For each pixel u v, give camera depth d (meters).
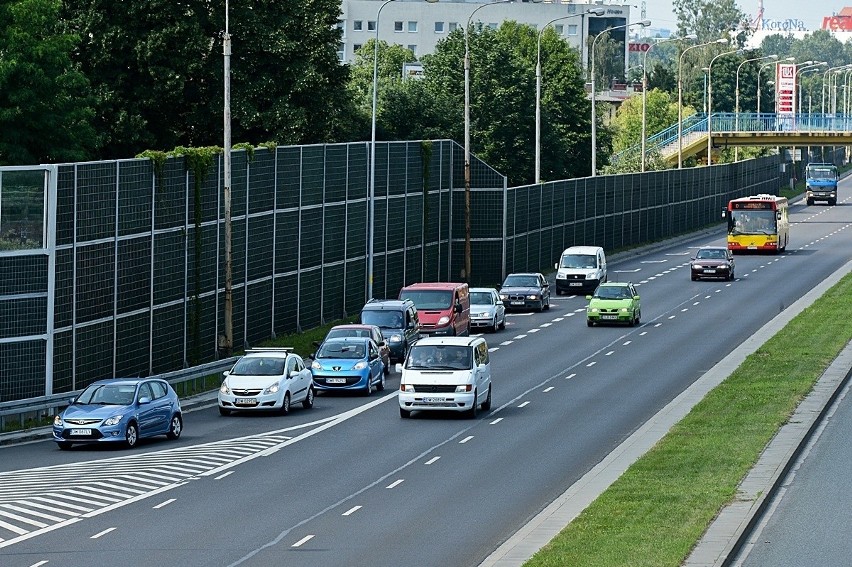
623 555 53.91
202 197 123.44
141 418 89.94
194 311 123.00
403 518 65.56
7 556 58.34
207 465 81.81
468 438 90.38
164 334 118.19
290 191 141.12
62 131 149.75
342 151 152.38
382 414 102.88
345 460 82.88
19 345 101.12
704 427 88.19
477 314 151.25
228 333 124.75
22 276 101.06
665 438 84.62
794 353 123.94
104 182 108.44
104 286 109.00
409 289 145.62
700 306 169.50
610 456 81.69
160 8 175.62
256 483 75.56
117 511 68.06
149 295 115.44
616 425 93.88
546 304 175.12
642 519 61.12
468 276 184.00
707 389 107.81
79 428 87.88
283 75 184.00
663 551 54.59
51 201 101.94
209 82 183.00
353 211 155.62
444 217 182.50
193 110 183.38
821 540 59.66
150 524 64.75
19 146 146.00
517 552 57.34
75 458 85.38
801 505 67.06
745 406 96.19
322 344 117.19
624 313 153.12
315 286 147.88
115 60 177.00
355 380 113.50
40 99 147.62
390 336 133.00
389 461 82.25
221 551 58.75
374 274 162.25
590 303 155.12
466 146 181.00
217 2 180.12
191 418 103.12
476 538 61.00
